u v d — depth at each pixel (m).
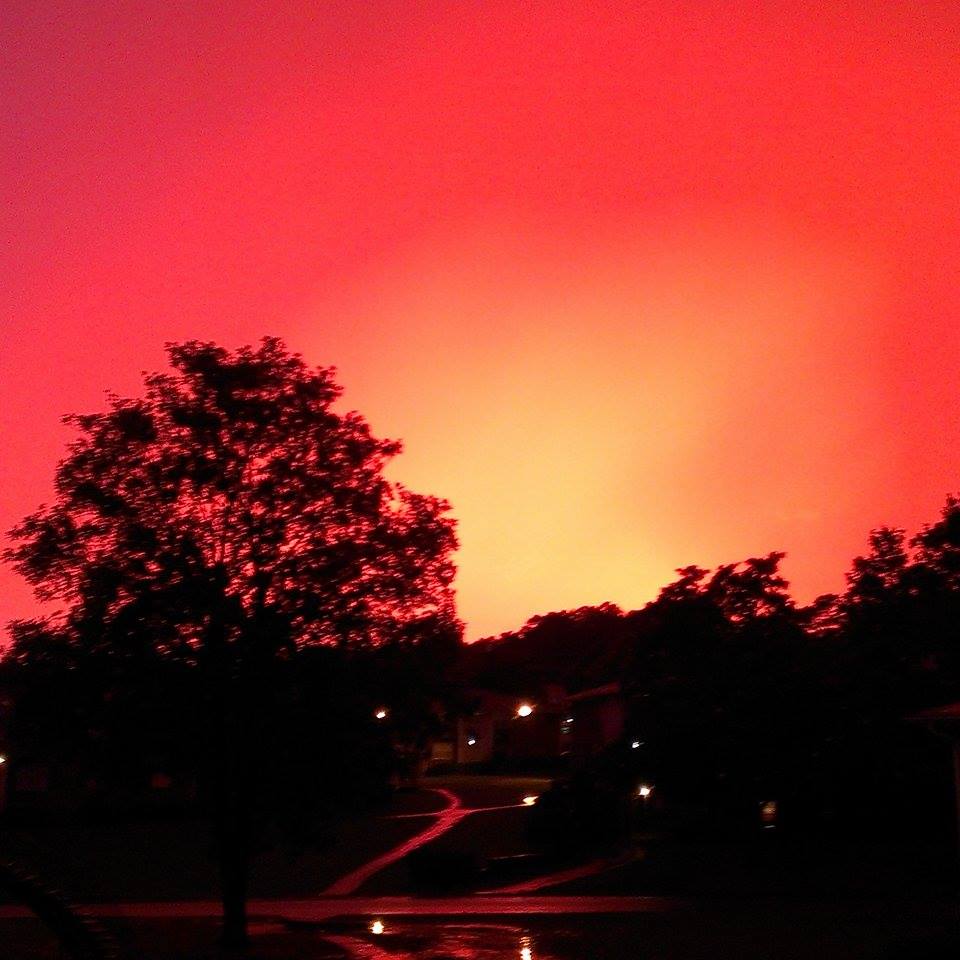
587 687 62.81
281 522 19.56
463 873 30.14
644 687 33.16
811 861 30.42
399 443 20.91
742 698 30.88
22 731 19.30
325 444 20.12
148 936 19.56
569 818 36.91
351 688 19.00
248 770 18.55
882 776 30.47
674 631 33.03
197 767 19.12
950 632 30.80
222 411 19.92
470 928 22.20
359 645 19.47
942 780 30.45
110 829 40.66
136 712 18.47
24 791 43.78
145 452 19.89
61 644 18.89
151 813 42.97
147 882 30.36
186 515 19.73
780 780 31.03
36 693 18.70
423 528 20.30
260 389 20.25
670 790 33.22
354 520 20.05
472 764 72.12
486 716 74.69
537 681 90.56
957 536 31.53
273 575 19.33
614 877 30.22
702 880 28.80
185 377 20.34
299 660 18.91
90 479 19.52
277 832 20.81
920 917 22.28
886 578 32.19
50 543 19.30
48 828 41.09
